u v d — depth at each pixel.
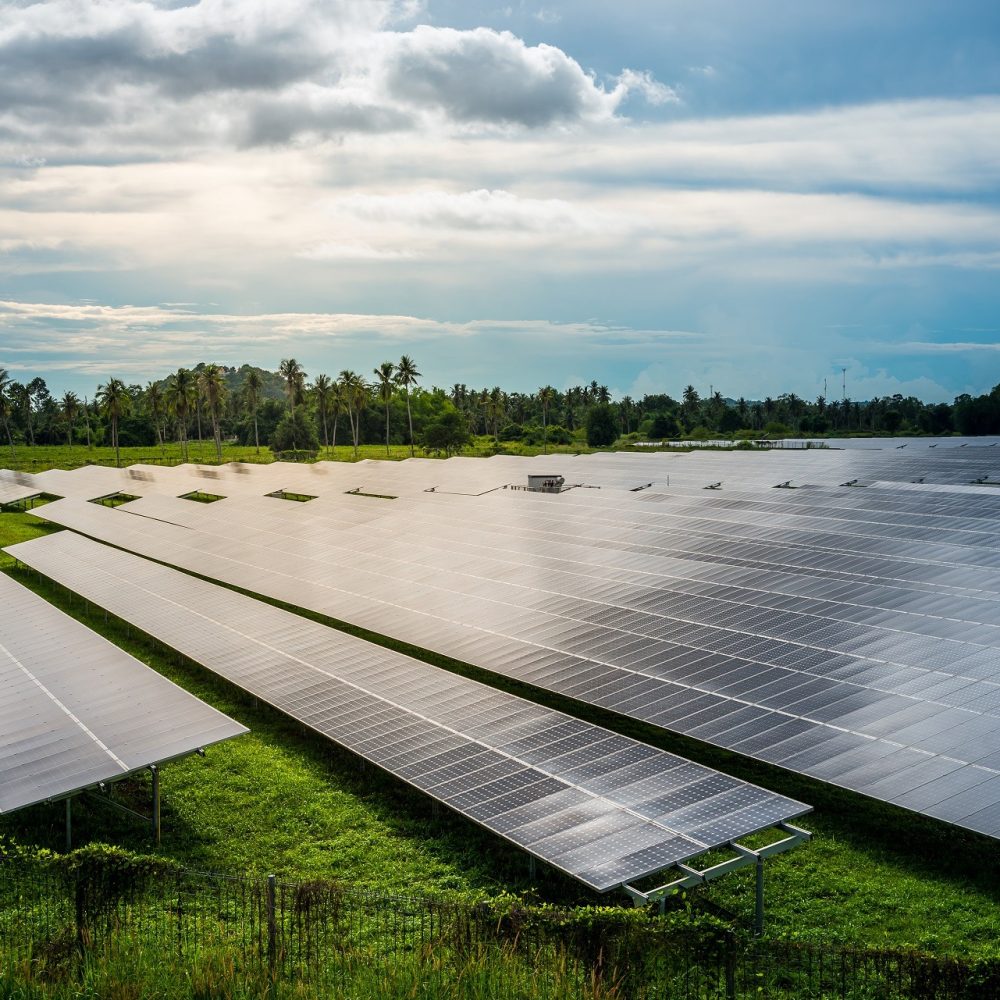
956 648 32.28
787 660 33.47
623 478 92.81
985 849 26.05
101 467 126.06
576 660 36.59
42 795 26.52
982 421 156.00
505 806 25.59
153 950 18.86
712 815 23.91
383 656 39.12
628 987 17.56
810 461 92.44
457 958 18.03
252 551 66.31
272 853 27.31
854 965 18.53
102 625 54.78
